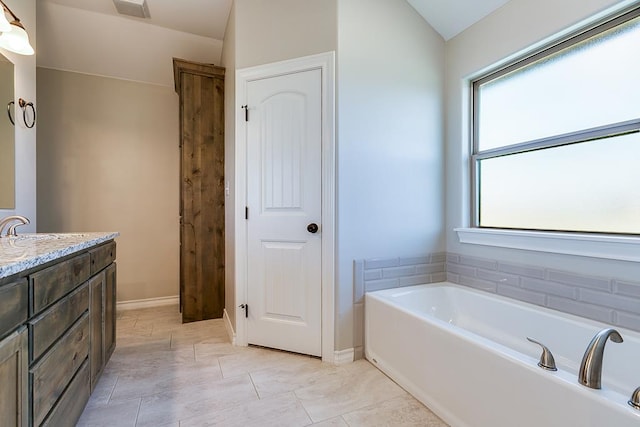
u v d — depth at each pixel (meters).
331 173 1.95
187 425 1.39
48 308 1.06
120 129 3.04
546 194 1.80
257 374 1.83
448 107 2.33
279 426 1.38
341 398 1.59
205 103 2.77
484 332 1.94
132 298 3.11
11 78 1.88
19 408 0.87
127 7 2.45
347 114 1.97
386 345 1.82
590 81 1.59
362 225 2.03
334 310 1.96
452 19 2.18
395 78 2.14
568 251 1.61
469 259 2.18
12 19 1.90
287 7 2.07
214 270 2.81
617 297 1.44
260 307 2.19
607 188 1.53
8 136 1.85
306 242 2.05
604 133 1.52
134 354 2.10
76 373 1.29
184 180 2.71
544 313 1.64
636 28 1.42
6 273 0.79
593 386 0.93
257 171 2.18
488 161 2.14
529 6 1.78
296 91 2.06
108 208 3.01
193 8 2.47
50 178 2.81
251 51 2.17
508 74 2.01
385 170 2.11
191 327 2.61
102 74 2.97
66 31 2.59
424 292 2.12
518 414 1.10
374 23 2.06
